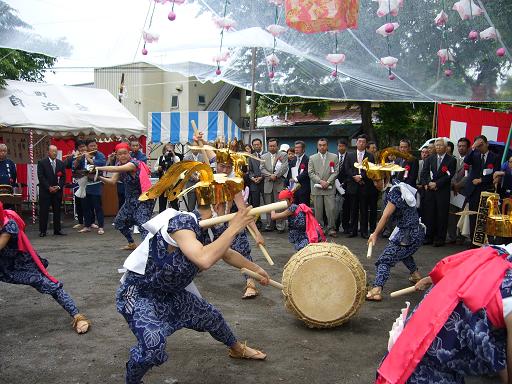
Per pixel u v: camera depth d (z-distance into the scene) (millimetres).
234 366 3826
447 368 2053
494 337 1955
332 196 9922
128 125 14258
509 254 2039
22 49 4844
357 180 9562
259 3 5074
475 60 5930
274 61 6367
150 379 3596
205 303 3439
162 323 3059
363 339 4406
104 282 6328
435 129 11898
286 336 4477
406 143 9328
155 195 3230
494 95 6625
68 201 13953
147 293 3145
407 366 2006
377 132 21328
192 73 6312
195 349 4156
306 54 5848
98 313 5086
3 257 4379
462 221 8602
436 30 5566
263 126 24531
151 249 3035
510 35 5426
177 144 16422
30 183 12391
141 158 9820
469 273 2000
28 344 4258
